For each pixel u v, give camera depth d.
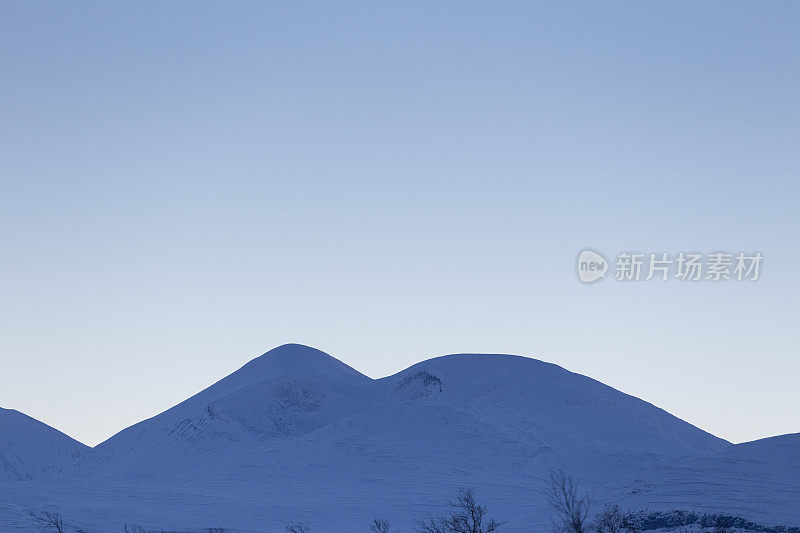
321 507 95.69
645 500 68.50
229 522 85.31
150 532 75.00
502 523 73.19
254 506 96.69
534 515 72.75
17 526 74.06
